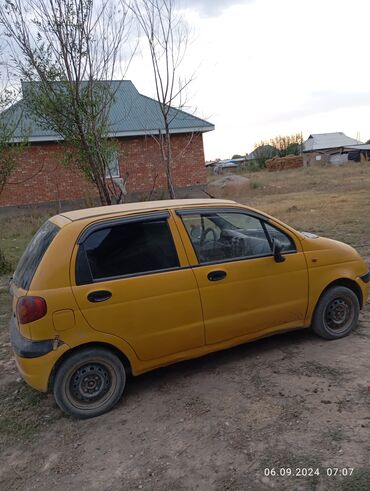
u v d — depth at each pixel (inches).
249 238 169.9
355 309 187.5
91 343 145.4
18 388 175.8
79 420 147.0
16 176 758.5
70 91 261.0
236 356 178.4
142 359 152.2
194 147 878.4
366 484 103.7
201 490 109.4
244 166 2239.2
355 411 132.4
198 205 166.6
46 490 117.0
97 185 291.6
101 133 286.2
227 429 131.8
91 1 262.7
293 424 129.9
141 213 156.8
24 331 140.4
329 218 530.6
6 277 368.8
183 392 156.1
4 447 138.6
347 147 2501.2
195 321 157.2
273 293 169.8
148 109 851.4
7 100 330.3
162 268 154.0
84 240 146.7
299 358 170.7
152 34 296.2
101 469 122.3
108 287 144.9
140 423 141.1
